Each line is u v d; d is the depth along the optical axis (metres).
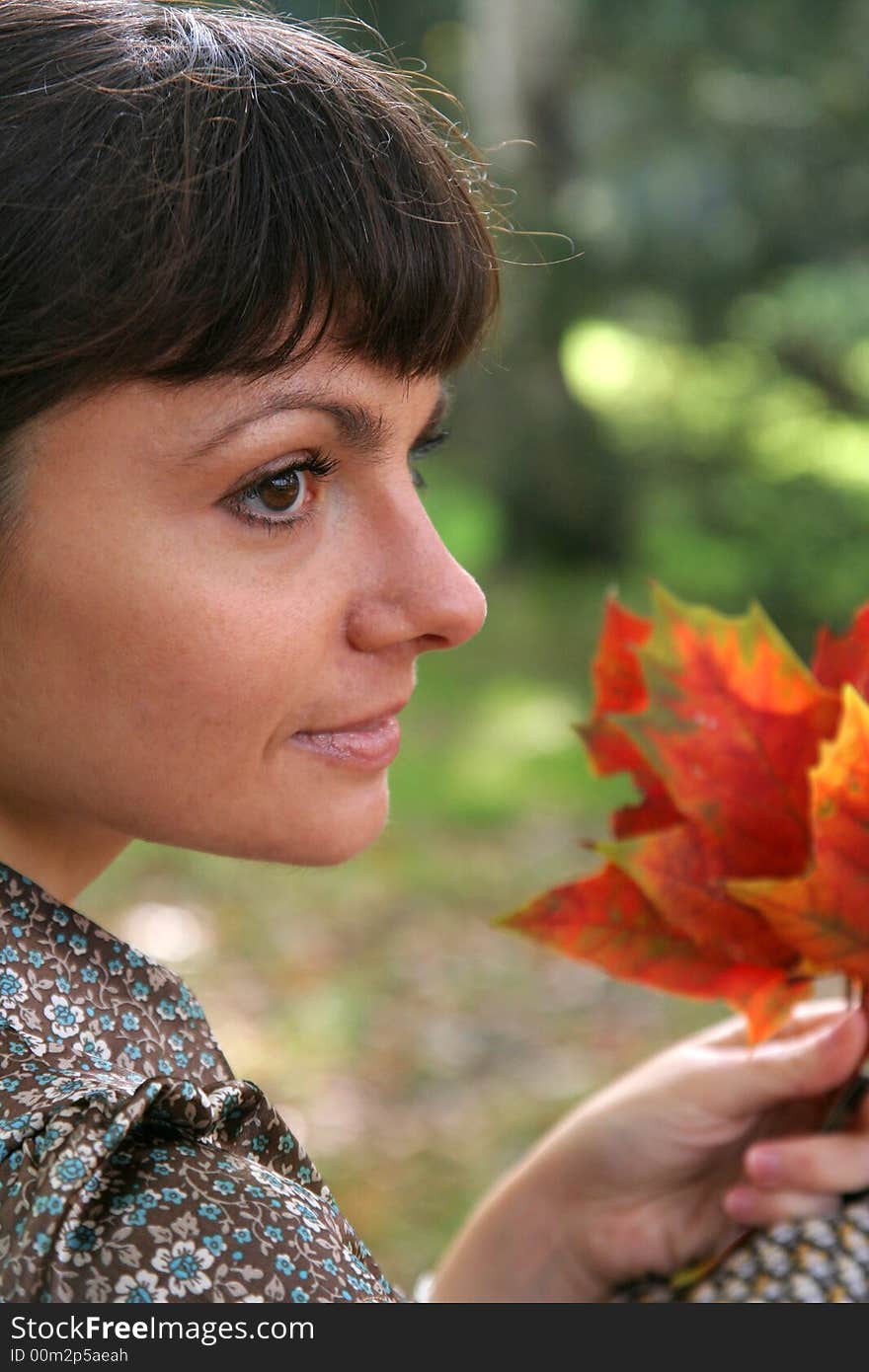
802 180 8.36
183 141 0.70
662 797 1.00
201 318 0.69
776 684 0.94
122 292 0.68
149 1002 0.79
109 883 5.21
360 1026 4.36
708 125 8.46
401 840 5.65
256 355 0.70
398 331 0.75
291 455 0.74
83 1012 0.76
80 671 0.73
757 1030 0.89
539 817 5.90
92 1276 0.62
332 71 0.78
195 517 0.72
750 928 0.93
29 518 0.71
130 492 0.71
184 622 0.72
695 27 8.51
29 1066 0.70
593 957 0.95
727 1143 1.05
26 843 0.81
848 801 0.85
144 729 0.74
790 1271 0.91
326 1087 4.03
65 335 0.68
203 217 0.69
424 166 0.78
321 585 0.75
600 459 9.67
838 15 8.34
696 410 10.42
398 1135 3.80
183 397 0.70
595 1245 1.07
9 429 0.70
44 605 0.72
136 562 0.72
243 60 0.75
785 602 7.75
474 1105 3.97
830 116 8.33
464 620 0.78
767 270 8.80
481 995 4.57
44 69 0.71
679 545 8.20
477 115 9.41
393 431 0.77
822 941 0.88
